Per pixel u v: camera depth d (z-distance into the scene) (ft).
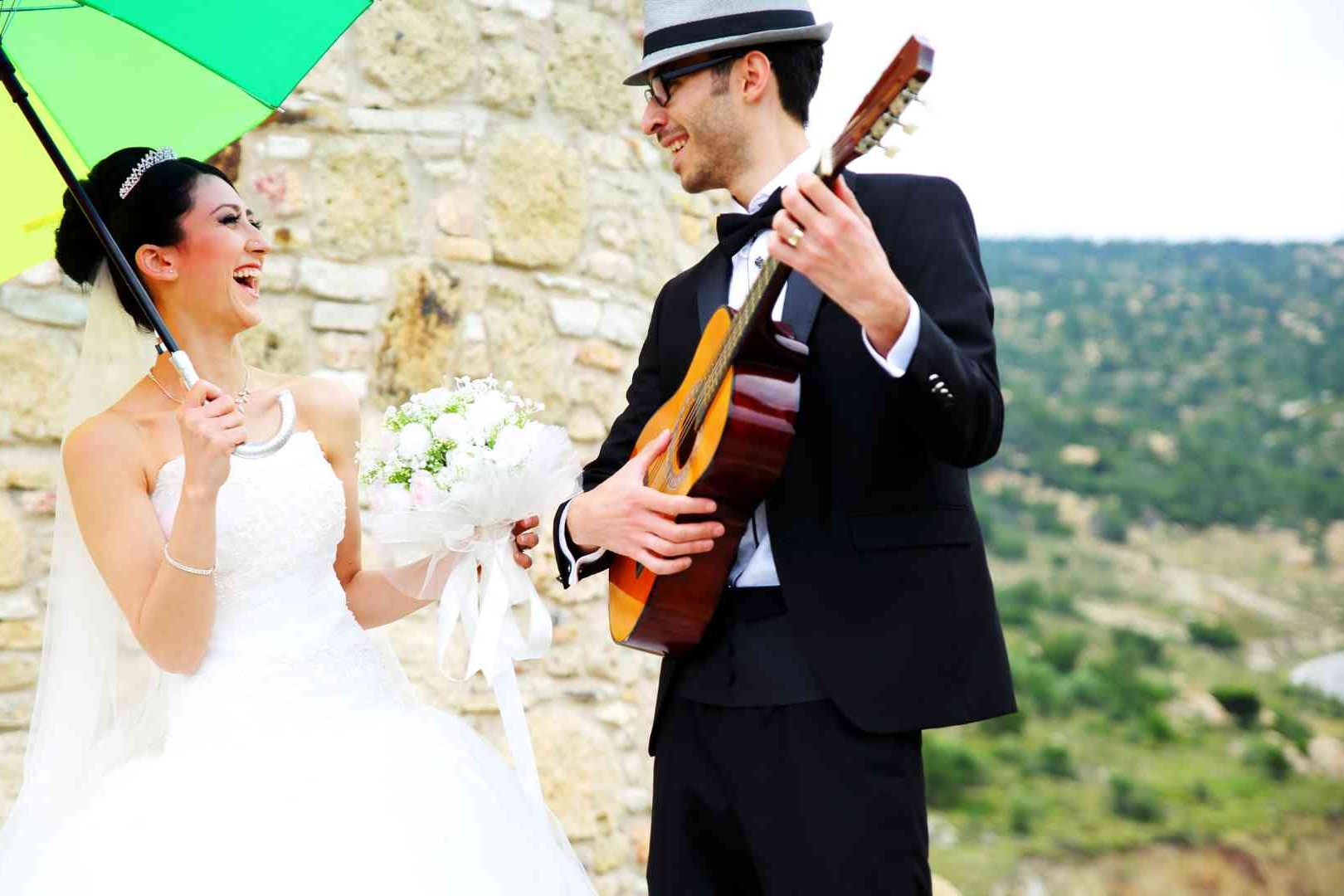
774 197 7.52
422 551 8.44
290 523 8.32
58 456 12.30
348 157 13.78
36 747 8.35
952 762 58.03
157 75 8.54
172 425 8.38
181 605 7.66
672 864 7.57
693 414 7.47
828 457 7.17
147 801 7.70
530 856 8.05
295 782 7.79
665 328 8.37
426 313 13.97
